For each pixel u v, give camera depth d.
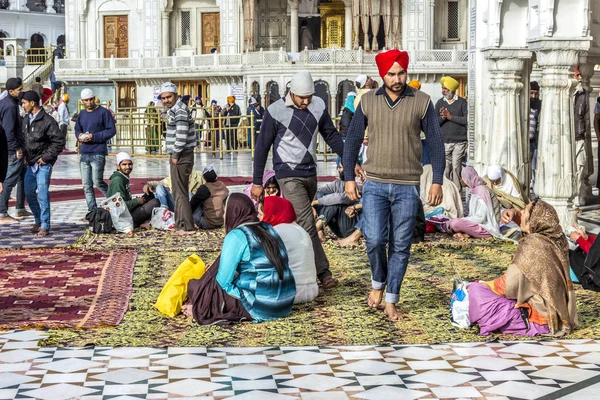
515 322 6.04
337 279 7.79
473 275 7.96
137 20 47.25
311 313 6.62
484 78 11.86
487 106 11.77
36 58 59.47
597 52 12.95
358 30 40.84
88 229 10.57
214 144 25.20
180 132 10.20
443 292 7.28
